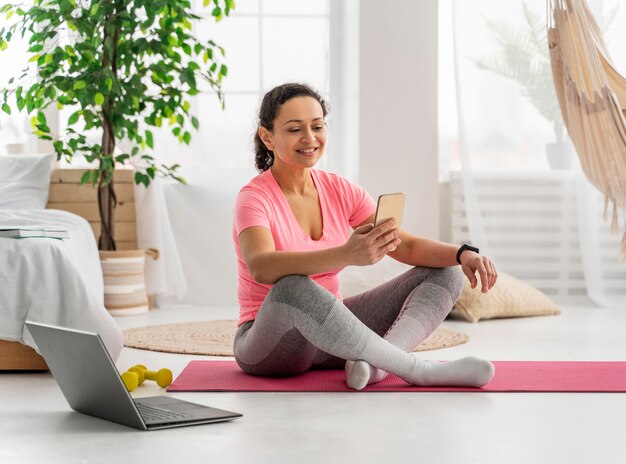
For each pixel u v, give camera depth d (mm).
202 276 4926
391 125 4812
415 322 2402
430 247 2461
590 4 4750
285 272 2248
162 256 4777
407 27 4797
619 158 3783
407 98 4809
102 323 2719
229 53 4918
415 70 4805
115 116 4402
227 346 3260
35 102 4379
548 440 1856
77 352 1993
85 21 4344
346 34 4988
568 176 4793
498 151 4781
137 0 4270
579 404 2203
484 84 4762
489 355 3080
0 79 4828
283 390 2350
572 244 4828
